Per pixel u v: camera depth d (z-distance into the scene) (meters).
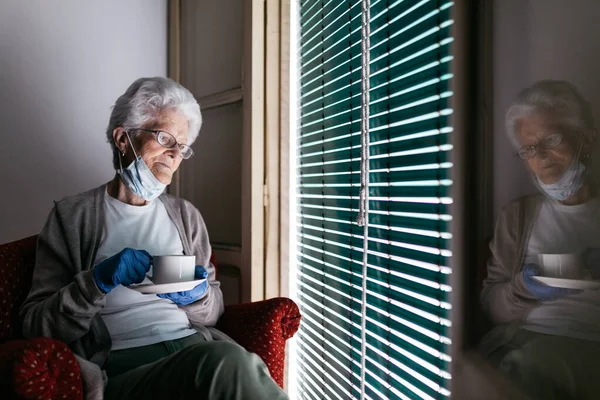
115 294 1.11
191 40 1.97
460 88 0.75
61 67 1.77
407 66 0.96
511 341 0.67
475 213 0.74
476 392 0.72
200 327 1.21
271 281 1.58
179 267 0.97
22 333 0.99
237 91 1.64
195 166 1.95
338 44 1.31
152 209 1.26
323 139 1.42
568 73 0.59
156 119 1.18
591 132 0.57
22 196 1.69
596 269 0.56
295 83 1.65
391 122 1.03
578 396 0.58
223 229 1.77
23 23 1.67
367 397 1.13
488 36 0.72
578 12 0.57
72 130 1.80
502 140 0.69
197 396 0.79
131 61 1.96
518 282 0.67
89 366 0.84
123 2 1.92
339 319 1.31
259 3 1.56
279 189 1.60
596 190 0.57
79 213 1.15
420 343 0.92
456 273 0.76
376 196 1.09
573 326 0.59
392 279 1.03
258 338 1.23
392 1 1.01
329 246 1.38
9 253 1.11
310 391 1.54
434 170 0.88
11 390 0.67
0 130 1.64
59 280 1.08
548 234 0.63
